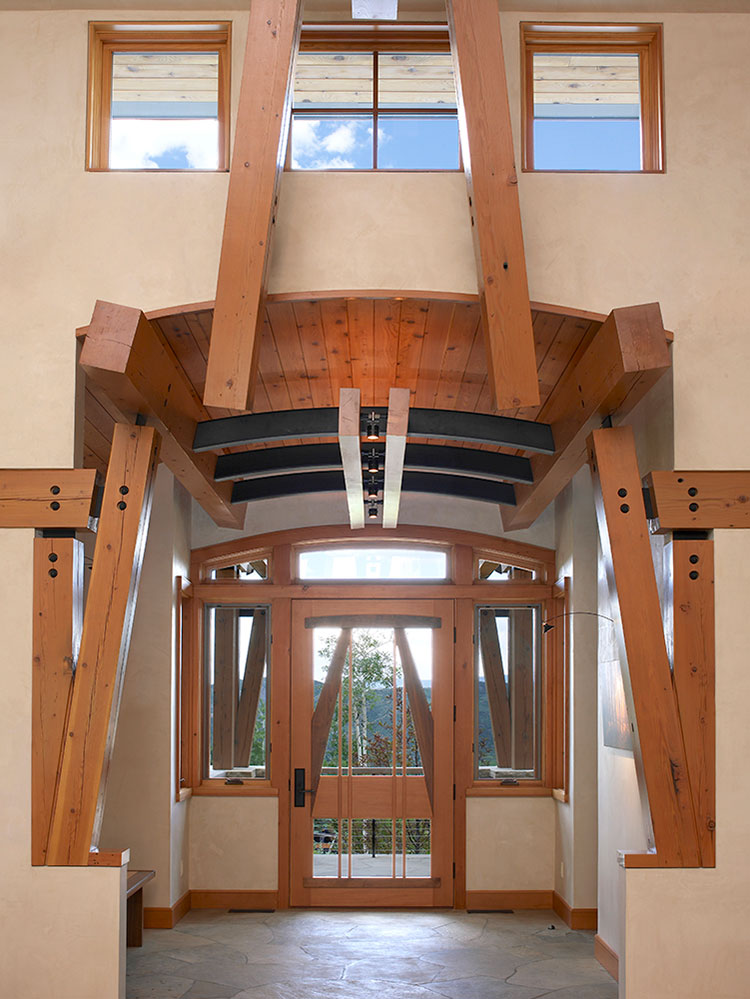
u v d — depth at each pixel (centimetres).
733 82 573
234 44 574
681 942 514
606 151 582
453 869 878
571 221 564
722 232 565
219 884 873
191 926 803
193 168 580
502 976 670
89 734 514
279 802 880
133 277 559
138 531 524
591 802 809
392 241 560
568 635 839
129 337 476
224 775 895
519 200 551
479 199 501
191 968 684
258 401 697
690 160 569
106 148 580
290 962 701
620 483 527
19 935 510
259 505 908
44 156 566
